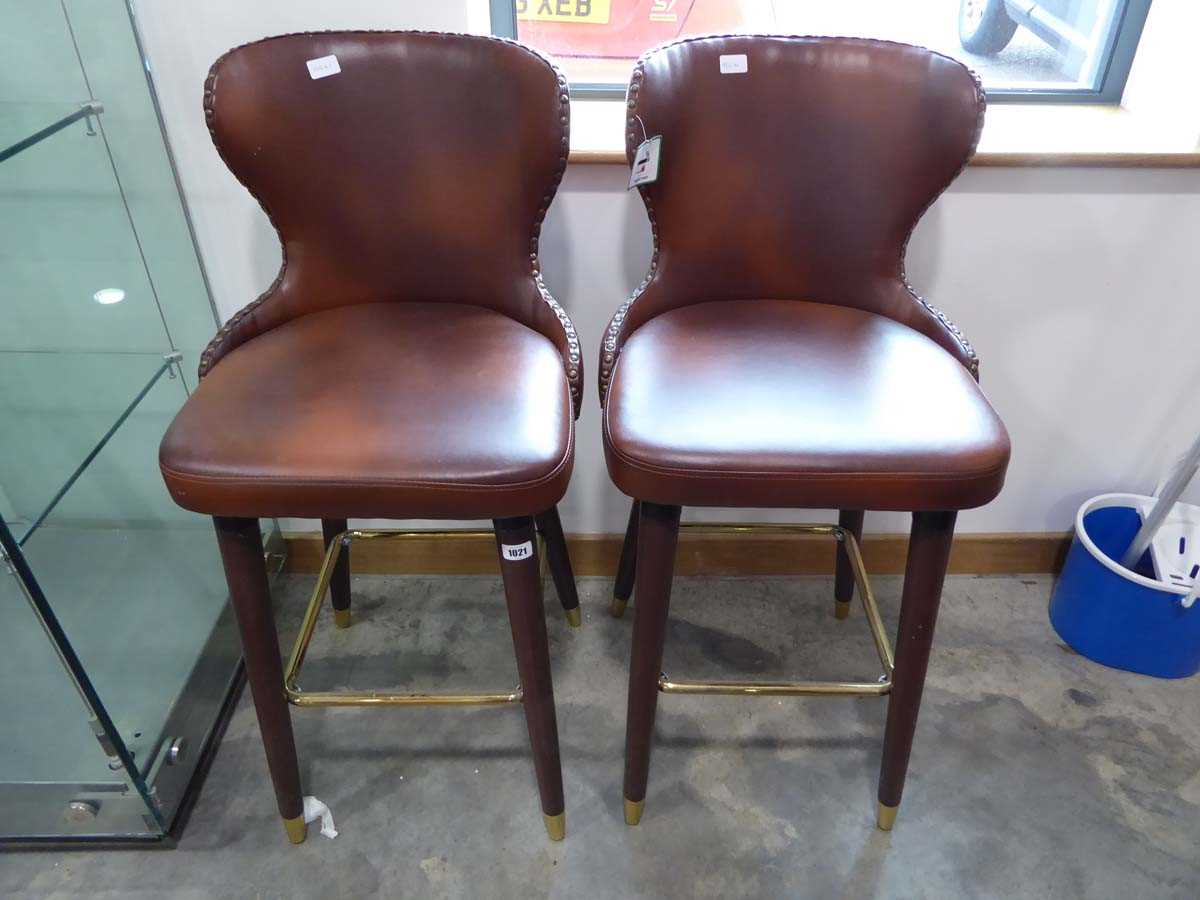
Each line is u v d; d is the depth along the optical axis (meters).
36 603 1.02
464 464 0.89
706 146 1.12
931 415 0.96
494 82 1.08
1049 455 1.59
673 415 0.95
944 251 1.38
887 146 1.11
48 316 1.18
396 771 1.34
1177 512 1.54
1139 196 1.32
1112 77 1.47
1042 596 1.67
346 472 0.88
